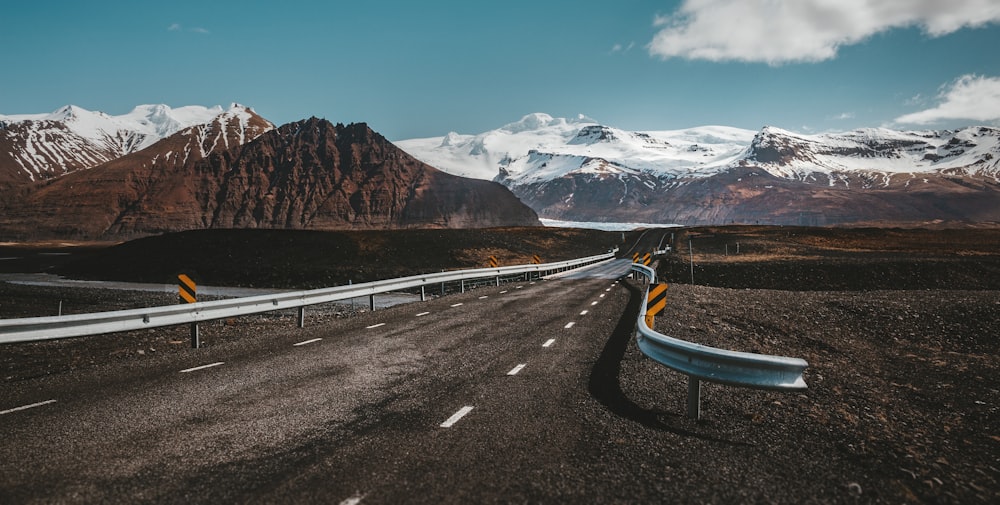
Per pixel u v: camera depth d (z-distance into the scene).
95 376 9.50
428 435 6.38
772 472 5.59
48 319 10.38
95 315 11.07
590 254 91.38
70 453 5.79
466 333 14.18
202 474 5.25
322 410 7.38
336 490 4.91
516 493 4.90
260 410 7.38
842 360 14.86
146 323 11.96
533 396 8.13
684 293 26.59
